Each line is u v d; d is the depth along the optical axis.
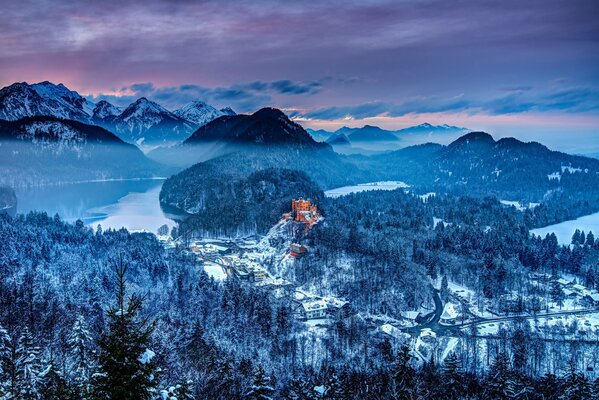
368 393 117.94
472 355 178.50
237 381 123.50
